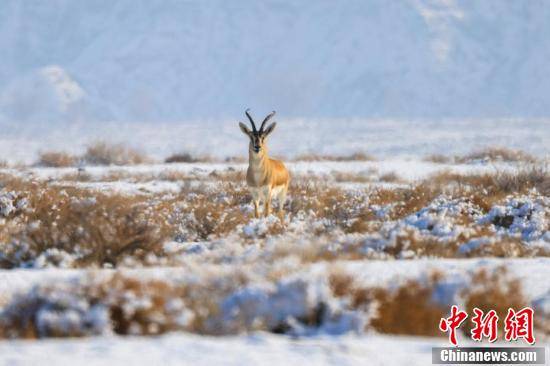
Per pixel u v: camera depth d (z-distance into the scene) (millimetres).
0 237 62906
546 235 67500
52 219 67375
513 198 81938
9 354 27969
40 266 53562
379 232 63750
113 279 37062
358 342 31359
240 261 41781
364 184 119750
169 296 36312
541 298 40438
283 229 69688
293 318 35125
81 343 29953
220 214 75312
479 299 38500
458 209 78750
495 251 58906
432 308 37312
